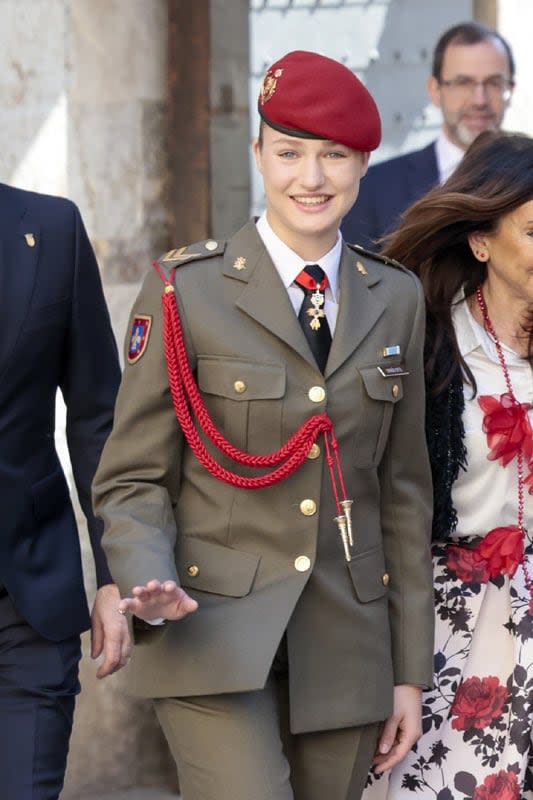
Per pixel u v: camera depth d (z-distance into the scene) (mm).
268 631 12516
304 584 12664
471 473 14180
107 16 19469
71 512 14391
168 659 12656
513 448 14023
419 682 13406
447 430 14039
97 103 19531
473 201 13953
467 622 14211
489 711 14156
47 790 13547
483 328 14336
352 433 12836
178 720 12781
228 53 20641
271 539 12750
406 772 14164
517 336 14305
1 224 13938
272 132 12664
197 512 12883
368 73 22438
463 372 14172
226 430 12688
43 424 14078
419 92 22812
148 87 19844
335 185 12672
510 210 13945
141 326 12859
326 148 12586
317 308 12922
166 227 20109
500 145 14250
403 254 14445
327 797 13328
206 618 12633
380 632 13133
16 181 19141
